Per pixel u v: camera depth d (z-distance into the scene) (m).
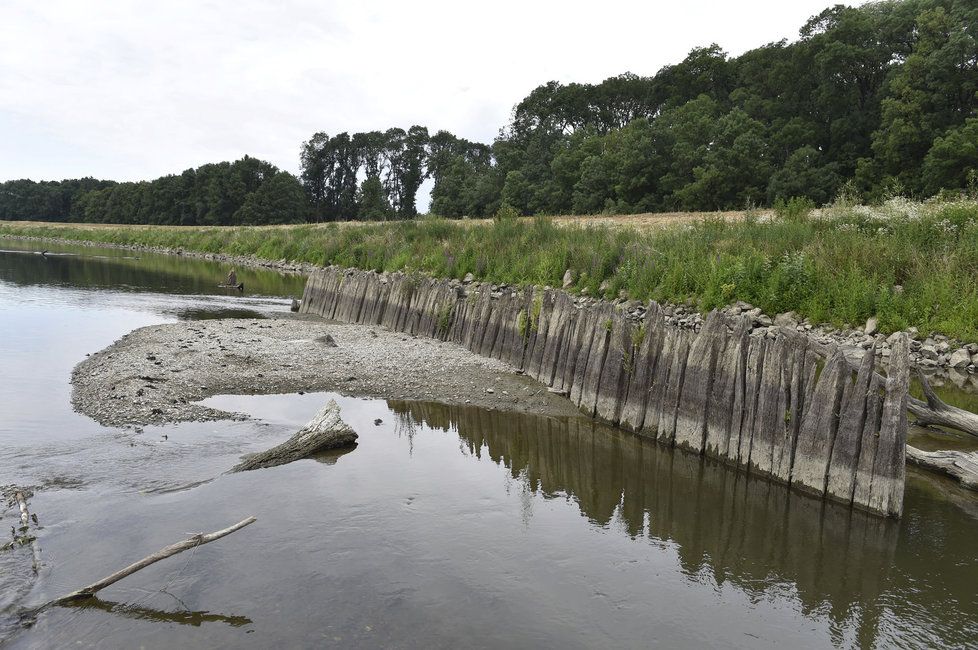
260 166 113.50
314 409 12.71
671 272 19.75
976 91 43.41
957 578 6.91
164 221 117.62
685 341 10.91
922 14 46.72
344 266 35.81
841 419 8.66
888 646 5.73
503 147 77.38
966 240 17.64
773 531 7.98
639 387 11.65
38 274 40.94
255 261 54.72
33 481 8.70
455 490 8.94
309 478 9.15
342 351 17.47
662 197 52.59
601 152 60.47
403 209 116.81
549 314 14.93
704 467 10.06
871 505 8.29
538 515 8.24
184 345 17.58
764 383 9.55
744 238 20.72
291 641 5.54
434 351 17.70
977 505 8.76
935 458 9.72
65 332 20.69
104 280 38.75
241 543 7.16
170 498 8.31
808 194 44.94
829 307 16.98
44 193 138.50
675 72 75.56
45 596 6.13
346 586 6.38
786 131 52.16
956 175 39.66
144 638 5.57
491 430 11.85
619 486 9.34
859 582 6.82
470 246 27.94
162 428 11.09
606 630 5.85
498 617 5.96
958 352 15.03
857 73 54.47
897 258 17.64
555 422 12.35
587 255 22.59
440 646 5.51
